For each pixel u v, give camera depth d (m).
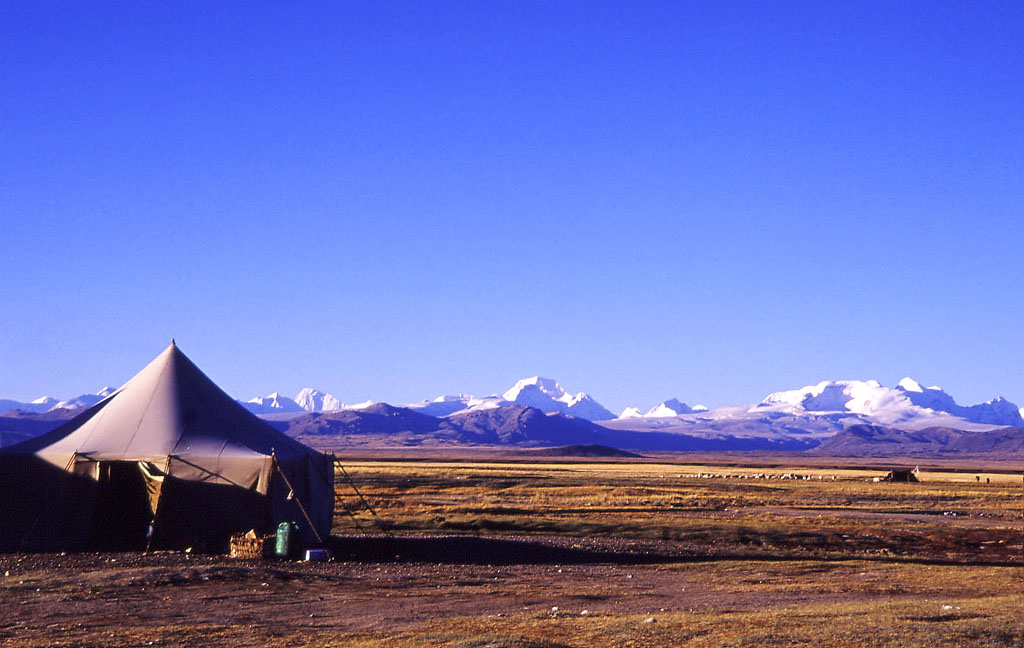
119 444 32.06
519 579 24.95
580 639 15.70
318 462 36.22
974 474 163.38
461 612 19.41
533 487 77.50
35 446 32.50
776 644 14.59
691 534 39.31
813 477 129.00
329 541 33.34
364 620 18.28
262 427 35.41
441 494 65.62
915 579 25.52
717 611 19.39
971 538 39.94
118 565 26.20
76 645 15.44
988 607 18.66
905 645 14.25
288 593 21.64
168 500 31.03
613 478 105.38
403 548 31.73
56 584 22.02
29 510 31.16
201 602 20.12
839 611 18.33
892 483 101.38
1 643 15.56
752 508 57.12
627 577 25.67
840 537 39.25
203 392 35.06
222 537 30.88
